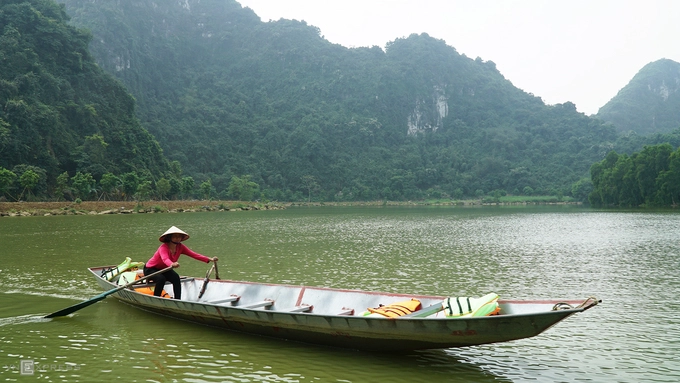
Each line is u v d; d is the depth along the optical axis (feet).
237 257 78.07
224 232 129.39
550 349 32.78
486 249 89.04
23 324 38.42
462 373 28.43
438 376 27.96
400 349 29.86
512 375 28.17
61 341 34.22
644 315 41.55
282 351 31.94
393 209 361.71
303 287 38.14
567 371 28.86
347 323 29.30
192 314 36.86
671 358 30.96
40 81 342.03
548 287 53.52
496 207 412.57
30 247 88.84
